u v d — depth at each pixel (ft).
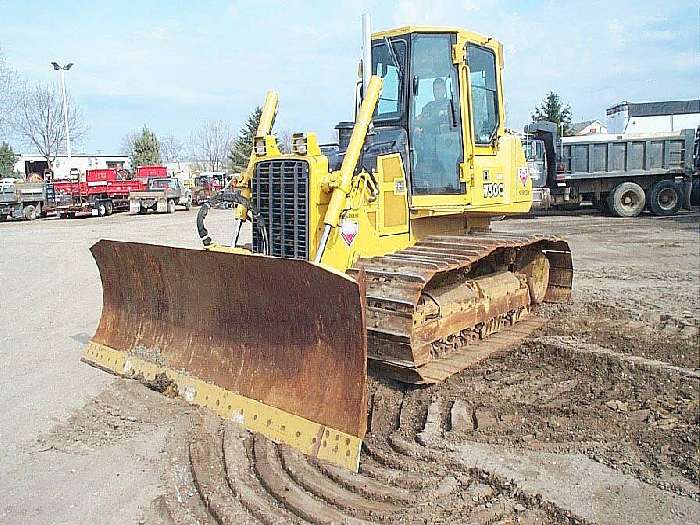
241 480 14.93
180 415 18.67
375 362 19.15
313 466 15.47
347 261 20.02
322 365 16.75
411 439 17.11
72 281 43.42
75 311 33.86
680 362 22.76
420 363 19.06
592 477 15.12
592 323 27.43
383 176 21.56
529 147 58.34
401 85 22.66
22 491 14.92
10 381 22.17
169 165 268.62
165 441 17.20
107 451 16.78
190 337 20.65
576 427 17.84
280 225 20.62
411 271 18.79
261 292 17.99
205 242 21.89
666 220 71.97
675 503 14.06
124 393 20.31
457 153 23.77
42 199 107.24
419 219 23.43
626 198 77.30
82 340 27.66
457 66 23.38
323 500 14.11
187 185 144.05
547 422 18.12
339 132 25.20
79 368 23.25
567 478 15.07
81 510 14.12
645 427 17.81
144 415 18.80
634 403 19.42
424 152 22.97
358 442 15.44
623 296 32.96
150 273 21.50
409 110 22.48
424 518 13.38
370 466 15.57
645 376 21.42
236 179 23.30
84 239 69.05
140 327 22.50
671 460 15.96
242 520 13.46
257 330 18.56
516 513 13.74
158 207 119.03
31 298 37.68
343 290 15.72
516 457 16.05
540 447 16.61
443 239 22.99
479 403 19.47
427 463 15.74
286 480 14.88
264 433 17.02
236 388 18.49
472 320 22.72
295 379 17.25
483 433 17.38
